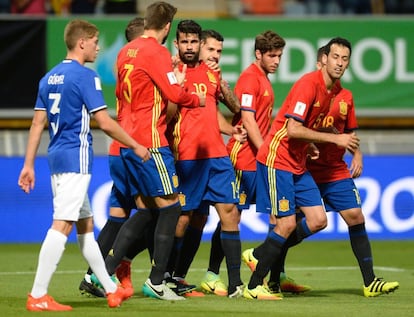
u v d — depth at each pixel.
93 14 58.94
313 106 29.19
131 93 27.98
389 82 56.22
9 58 53.28
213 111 30.59
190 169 30.30
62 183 25.56
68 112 25.59
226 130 31.59
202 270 39.53
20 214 52.12
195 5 59.91
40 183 52.38
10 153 54.72
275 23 54.84
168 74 27.69
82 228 26.17
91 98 25.53
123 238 28.41
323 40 55.25
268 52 32.03
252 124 31.38
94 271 26.23
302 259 44.88
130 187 28.81
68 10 59.69
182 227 30.56
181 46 30.70
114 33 53.53
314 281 35.84
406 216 54.75
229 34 54.47
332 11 68.12
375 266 42.03
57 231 25.47
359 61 55.91
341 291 32.50
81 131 25.67
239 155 32.09
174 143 30.41
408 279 36.41
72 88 25.55
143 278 36.12
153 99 27.94
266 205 29.59
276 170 29.14
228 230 30.08
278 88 54.88
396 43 56.09
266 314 25.34
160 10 28.39
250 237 53.06
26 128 55.41
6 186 51.97
